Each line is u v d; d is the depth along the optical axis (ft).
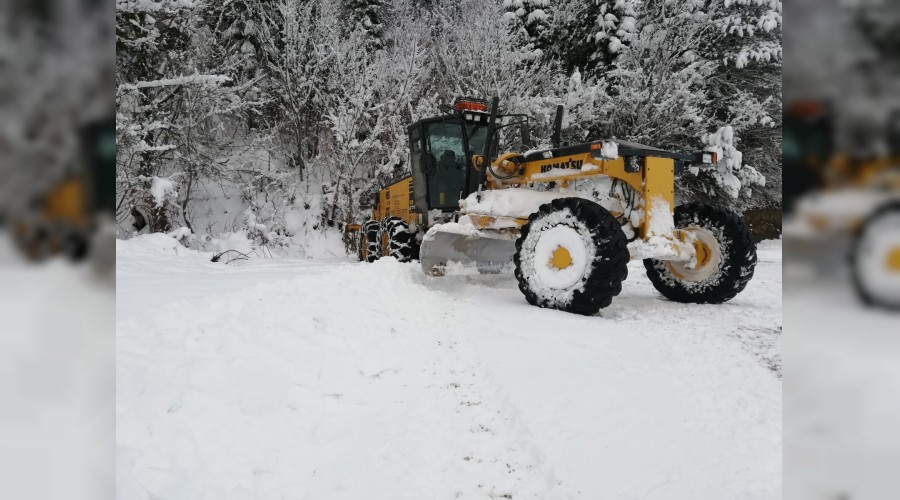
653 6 43.60
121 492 5.47
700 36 42.24
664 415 7.18
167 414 6.98
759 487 5.53
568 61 51.21
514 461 6.48
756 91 45.70
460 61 44.11
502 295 15.17
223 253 27.17
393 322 12.04
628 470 5.99
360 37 42.96
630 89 40.42
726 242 14.52
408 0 50.67
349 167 39.99
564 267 12.90
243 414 7.37
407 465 6.45
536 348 10.05
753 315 12.78
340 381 8.78
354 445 6.95
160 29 30.96
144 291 13.92
